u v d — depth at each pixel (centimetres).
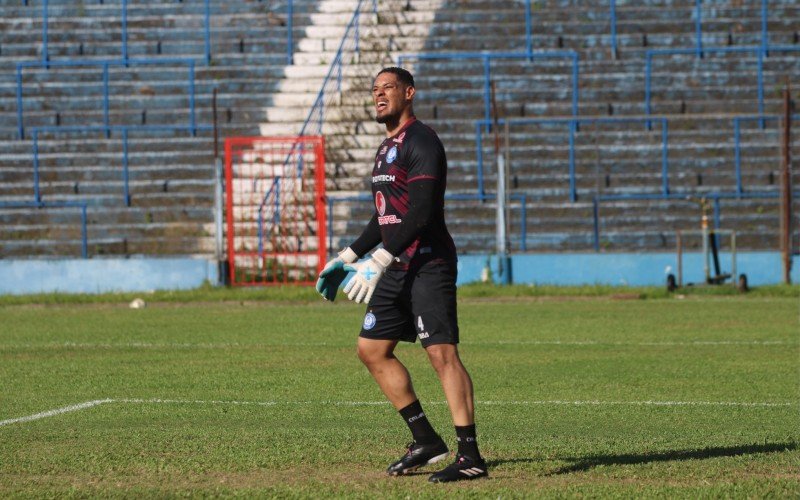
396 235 1934
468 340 4634
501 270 7406
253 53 10112
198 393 3206
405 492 1848
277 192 8312
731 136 9006
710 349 4266
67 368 3803
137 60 9881
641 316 5659
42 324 5531
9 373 3675
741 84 9638
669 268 7456
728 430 2522
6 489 1898
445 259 1981
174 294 6938
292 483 1936
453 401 1958
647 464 2081
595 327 5144
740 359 3953
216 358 4078
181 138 9256
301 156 8525
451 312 1973
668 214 8406
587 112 9369
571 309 6103
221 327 5303
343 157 8962
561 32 10125
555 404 2947
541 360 3944
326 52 10031
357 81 9681
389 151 1988
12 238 8456
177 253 8288
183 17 10394
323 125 9275
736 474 1981
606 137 9006
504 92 9456
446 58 9794
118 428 2581
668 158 8825
